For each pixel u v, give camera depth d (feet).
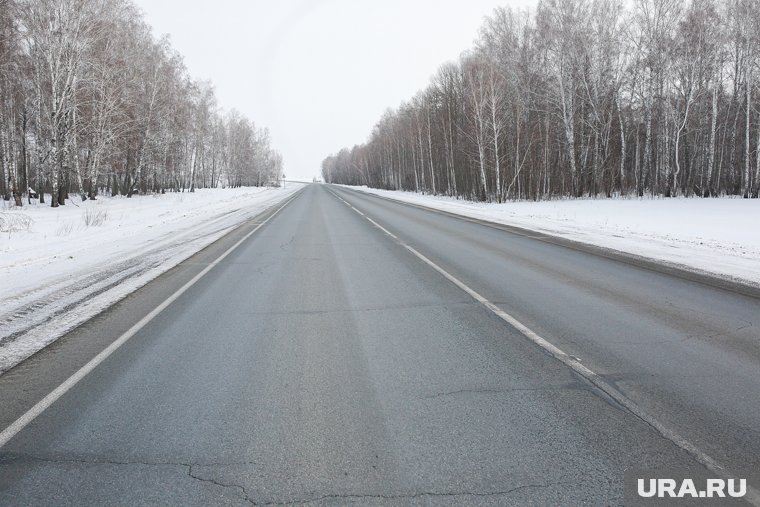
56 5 80.28
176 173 177.47
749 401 10.70
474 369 12.73
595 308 18.78
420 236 43.86
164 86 132.36
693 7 103.50
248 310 19.08
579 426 9.69
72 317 18.20
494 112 111.24
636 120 129.39
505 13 128.67
